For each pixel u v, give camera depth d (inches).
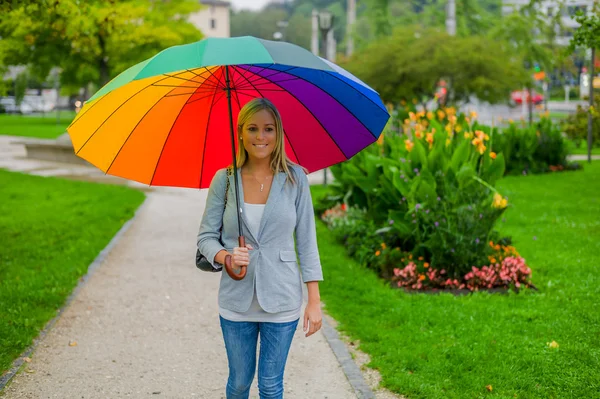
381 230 303.6
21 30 742.5
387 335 211.2
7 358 190.5
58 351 202.7
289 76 125.2
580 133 967.0
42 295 255.3
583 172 661.3
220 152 135.6
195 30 1067.3
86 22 340.5
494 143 657.0
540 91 931.3
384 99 765.3
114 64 952.3
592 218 420.8
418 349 197.6
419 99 789.2
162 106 126.6
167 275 299.9
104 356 199.5
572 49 299.4
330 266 305.3
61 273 292.8
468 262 268.5
